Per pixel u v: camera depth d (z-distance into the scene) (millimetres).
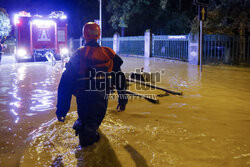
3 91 6840
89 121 3072
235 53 13938
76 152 3080
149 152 3076
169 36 16750
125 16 25578
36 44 17062
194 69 11648
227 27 14188
